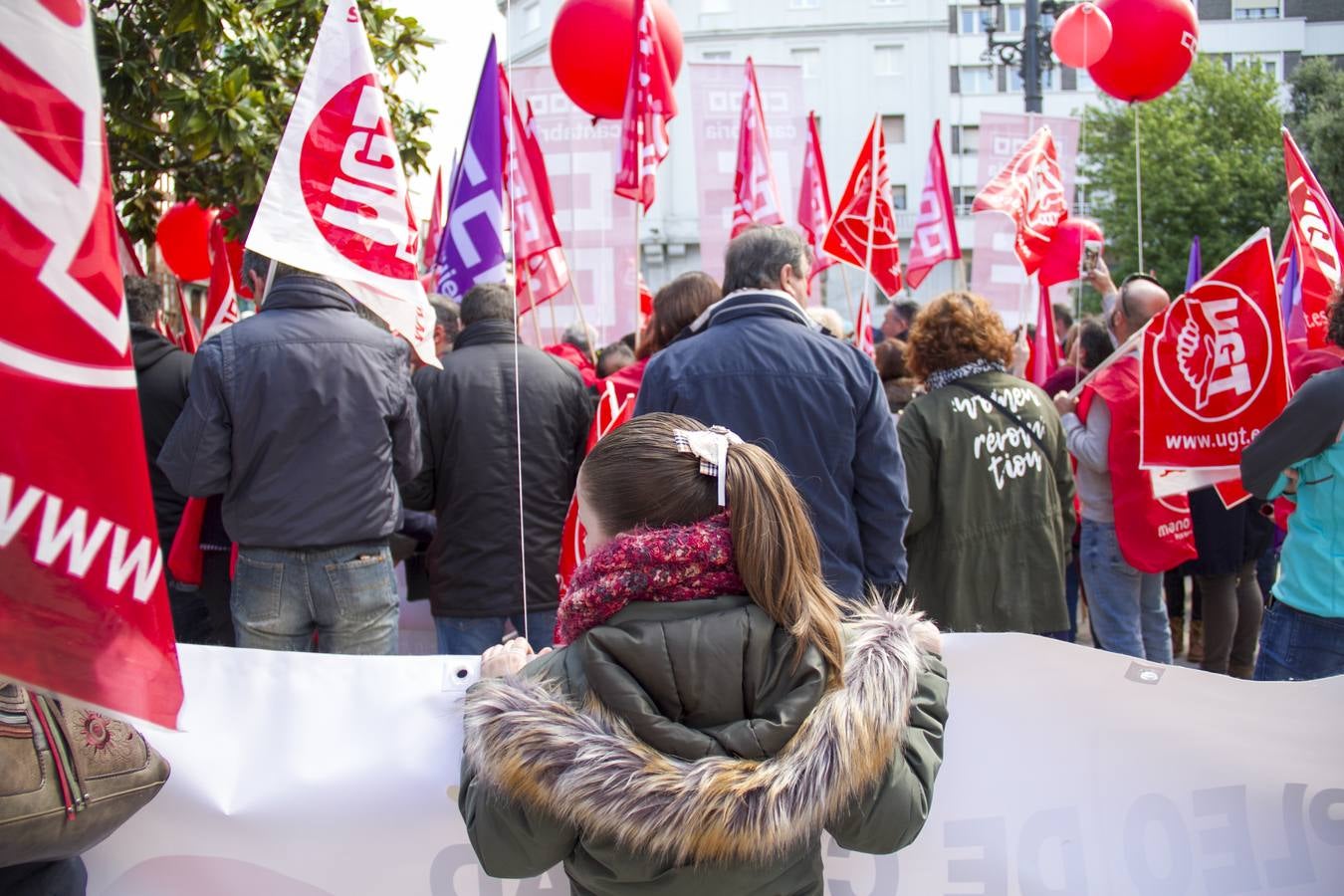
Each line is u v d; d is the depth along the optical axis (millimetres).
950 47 37531
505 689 1476
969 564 3377
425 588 4559
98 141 1467
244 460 3066
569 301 11352
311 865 2066
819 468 2660
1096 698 2186
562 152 8727
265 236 2764
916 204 37719
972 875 2182
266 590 3125
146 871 2041
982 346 3471
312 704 2076
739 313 2801
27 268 1432
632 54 5004
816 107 37969
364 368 3158
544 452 3736
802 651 1469
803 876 1539
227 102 4723
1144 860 2184
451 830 2066
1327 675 2820
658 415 1641
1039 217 6445
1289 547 2908
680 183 37156
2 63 1416
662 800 1357
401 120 5832
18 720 1600
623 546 1488
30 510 1433
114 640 1492
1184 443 3453
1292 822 2197
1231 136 21859
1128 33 5578
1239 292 3338
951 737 2188
